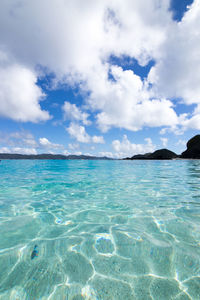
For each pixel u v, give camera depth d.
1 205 3.74
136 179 7.86
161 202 3.90
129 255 1.87
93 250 1.97
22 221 2.85
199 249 1.97
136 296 1.34
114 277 1.54
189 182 6.93
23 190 5.36
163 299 1.31
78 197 4.45
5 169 14.07
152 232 2.41
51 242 2.16
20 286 1.44
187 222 2.74
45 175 9.69
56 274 1.58
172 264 1.71
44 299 1.30
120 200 4.11
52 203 3.88
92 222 2.79
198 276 1.55
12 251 1.95
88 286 1.43
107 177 8.73
